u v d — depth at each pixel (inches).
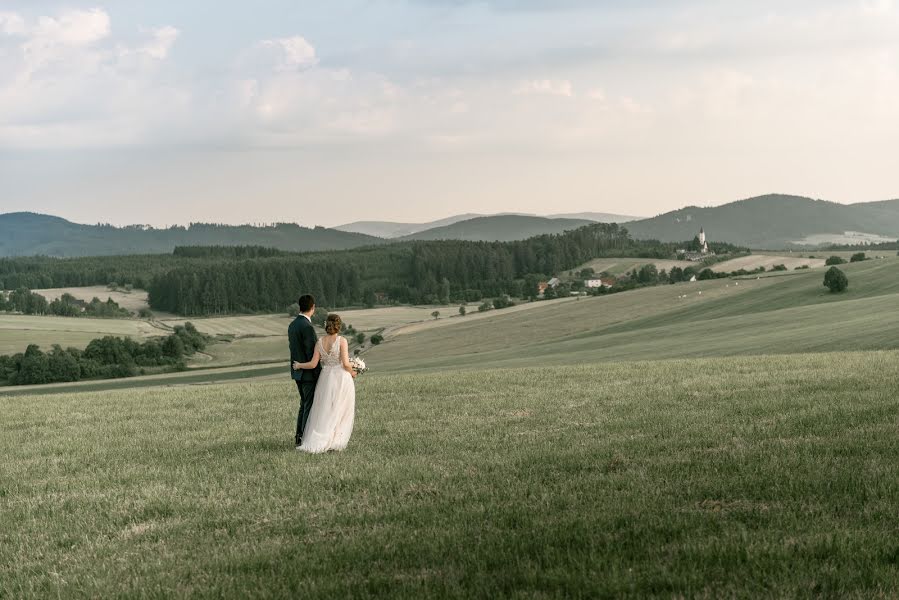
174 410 761.6
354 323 7436.0
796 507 283.1
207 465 454.9
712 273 7199.8
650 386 736.3
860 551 229.8
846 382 665.0
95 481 424.5
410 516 307.4
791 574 214.2
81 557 282.0
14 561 284.2
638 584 213.5
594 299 6127.0
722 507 292.8
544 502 312.8
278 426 613.0
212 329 7278.5
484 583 220.4
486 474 378.9
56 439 594.9
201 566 260.2
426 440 494.6
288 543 280.8
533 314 5851.4
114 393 1048.8
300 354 490.0
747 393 633.0
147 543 297.3
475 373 1049.5
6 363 4933.6
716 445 417.4
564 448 435.8
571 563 234.7
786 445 397.7
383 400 733.3
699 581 213.5
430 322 6776.6
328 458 451.8
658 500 305.9
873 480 311.4
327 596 220.1
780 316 3585.1
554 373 946.7
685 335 3442.4
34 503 375.9
